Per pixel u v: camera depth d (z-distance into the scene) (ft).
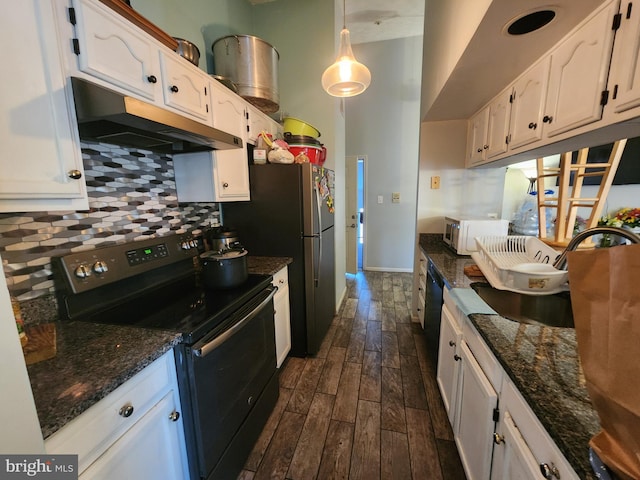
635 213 5.84
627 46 2.65
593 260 1.55
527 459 2.23
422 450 4.71
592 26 3.10
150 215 5.12
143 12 4.95
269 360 5.42
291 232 6.88
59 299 3.58
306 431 5.12
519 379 2.31
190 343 3.28
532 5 3.02
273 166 6.69
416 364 7.09
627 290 1.36
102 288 4.00
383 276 14.44
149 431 2.88
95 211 4.13
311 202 6.70
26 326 3.26
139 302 4.25
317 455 4.65
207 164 5.43
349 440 4.91
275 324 6.12
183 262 5.47
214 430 3.68
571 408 1.99
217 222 7.00
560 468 1.81
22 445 1.75
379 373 6.75
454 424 4.54
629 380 1.33
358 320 9.62
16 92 2.31
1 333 1.62
